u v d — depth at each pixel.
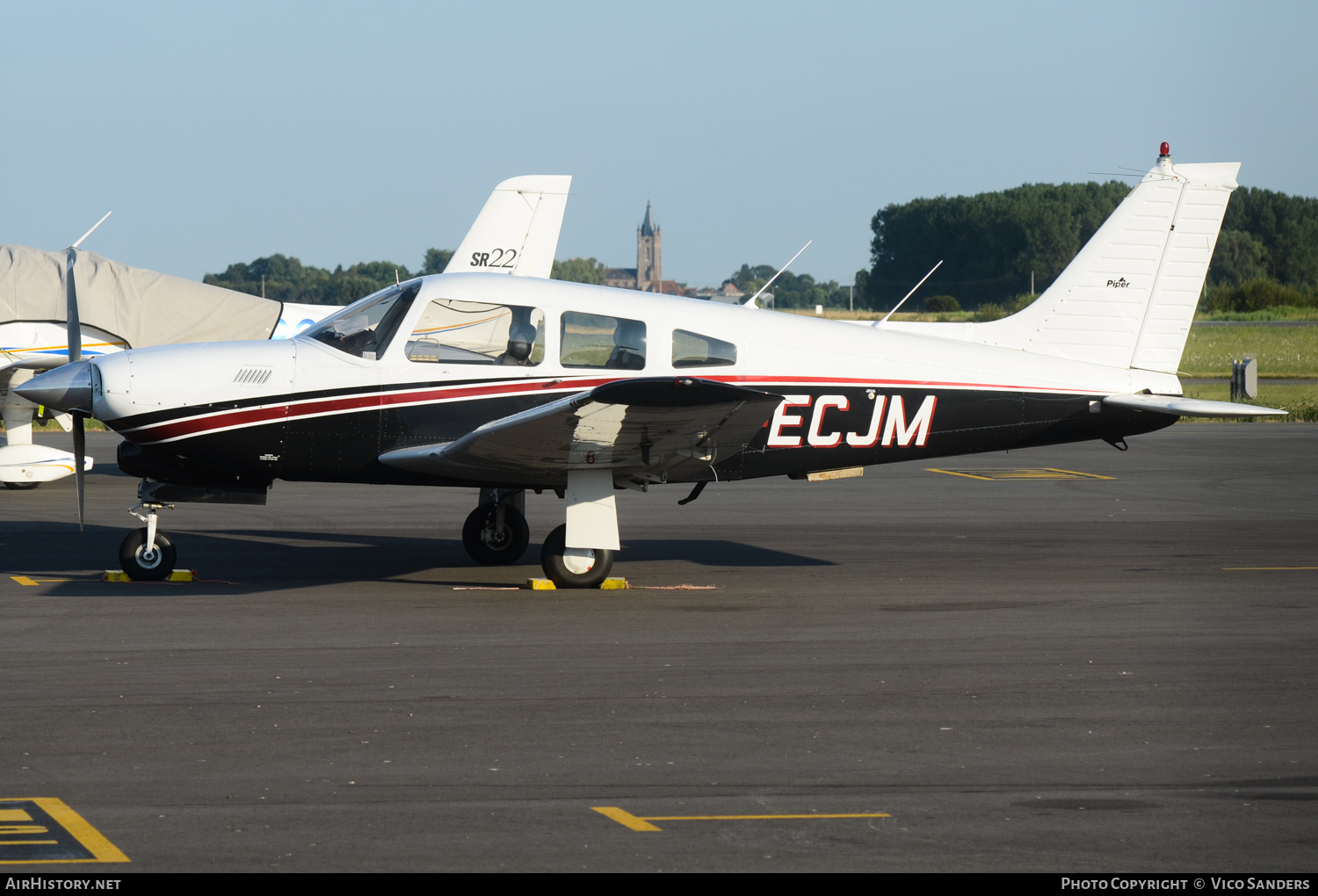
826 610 21.81
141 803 11.82
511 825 11.36
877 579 25.17
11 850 10.69
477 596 22.91
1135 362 26.84
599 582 23.94
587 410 20.16
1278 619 21.11
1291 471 47.94
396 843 10.90
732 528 32.97
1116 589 24.12
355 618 20.73
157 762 13.02
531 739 13.98
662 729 14.39
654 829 11.28
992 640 19.31
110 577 24.38
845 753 13.55
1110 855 10.80
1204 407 25.53
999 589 23.98
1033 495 40.53
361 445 23.84
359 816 11.54
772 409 20.92
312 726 14.39
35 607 21.52
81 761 13.05
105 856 10.57
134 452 23.78
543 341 24.19
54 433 58.94
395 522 33.41
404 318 23.97
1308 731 14.49
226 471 23.98
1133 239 26.72
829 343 25.36
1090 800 12.12
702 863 10.55
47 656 17.78
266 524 32.84
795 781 12.61
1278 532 32.38
